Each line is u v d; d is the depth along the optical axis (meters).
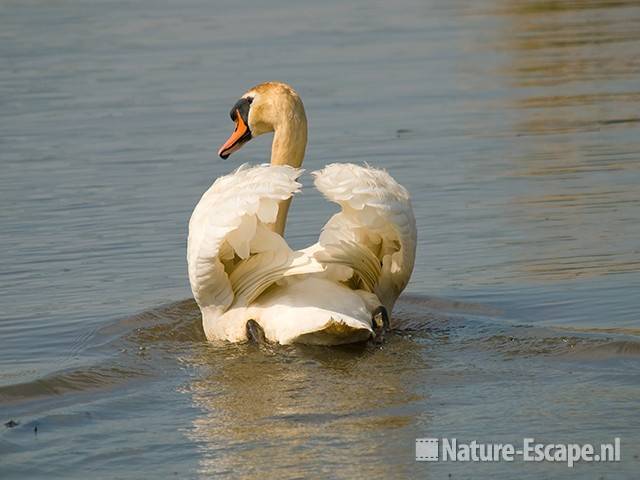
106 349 12.38
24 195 18.98
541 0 39.38
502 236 16.14
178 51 31.61
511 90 26.14
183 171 20.19
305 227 17.08
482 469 8.88
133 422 10.12
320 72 28.48
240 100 14.39
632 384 10.54
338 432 9.64
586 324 12.55
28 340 12.86
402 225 11.46
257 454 9.27
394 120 23.50
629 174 19.00
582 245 15.54
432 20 36.28
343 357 11.56
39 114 24.77
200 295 12.21
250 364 11.51
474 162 20.19
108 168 20.50
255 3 40.72
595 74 27.47
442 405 10.16
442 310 13.41
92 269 15.45
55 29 35.78
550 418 9.79
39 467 9.23
